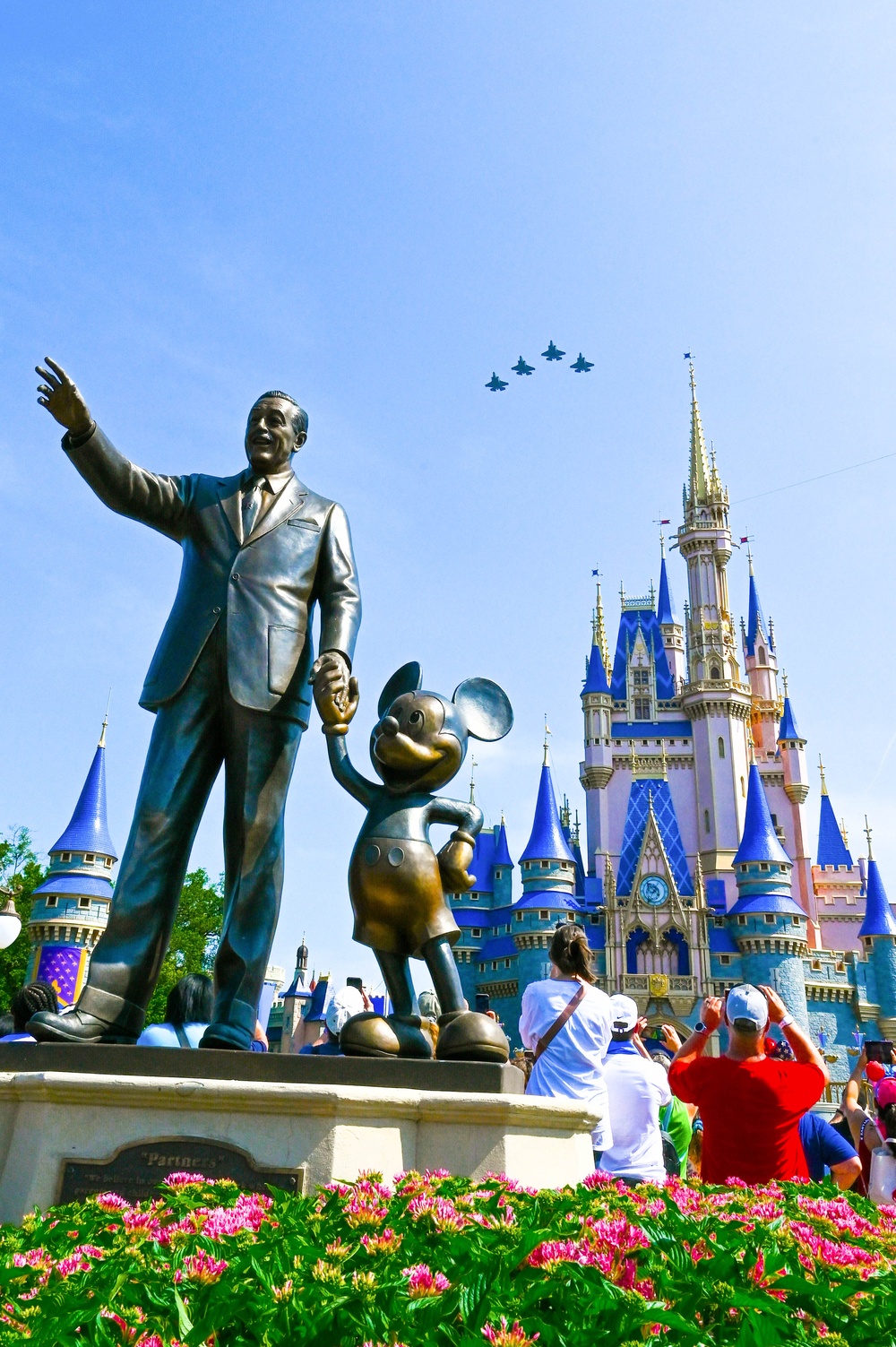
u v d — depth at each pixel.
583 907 89.00
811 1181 6.26
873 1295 3.63
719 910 88.50
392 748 6.44
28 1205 4.88
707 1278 3.60
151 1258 3.67
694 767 96.94
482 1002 13.46
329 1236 3.83
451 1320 3.10
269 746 6.61
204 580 6.92
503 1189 4.50
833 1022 85.38
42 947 57.97
